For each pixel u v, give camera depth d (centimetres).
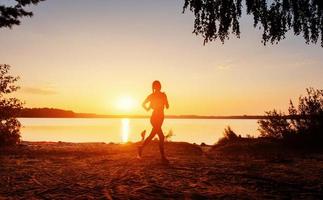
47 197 651
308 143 1414
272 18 1221
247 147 1407
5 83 1755
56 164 1087
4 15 1830
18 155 1356
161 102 1098
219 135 3947
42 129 5594
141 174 863
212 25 1224
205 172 884
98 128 6431
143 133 1162
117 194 664
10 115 1767
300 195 645
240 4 1222
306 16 1207
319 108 1466
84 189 711
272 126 1566
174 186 726
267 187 712
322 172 870
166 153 1348
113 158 1194
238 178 806
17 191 704
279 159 1110
